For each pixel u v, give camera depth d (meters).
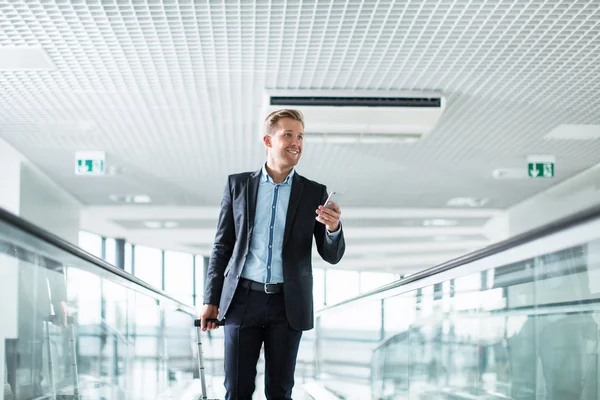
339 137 8.71
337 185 13.38
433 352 3.40
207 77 7.31
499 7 5.62
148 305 4.97
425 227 17.34
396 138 8.77
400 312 4.15
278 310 3.40
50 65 6.85
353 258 20.34
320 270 22.36
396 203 15.23
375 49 6.57
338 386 6.82
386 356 4.58
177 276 20.20
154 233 16.89
